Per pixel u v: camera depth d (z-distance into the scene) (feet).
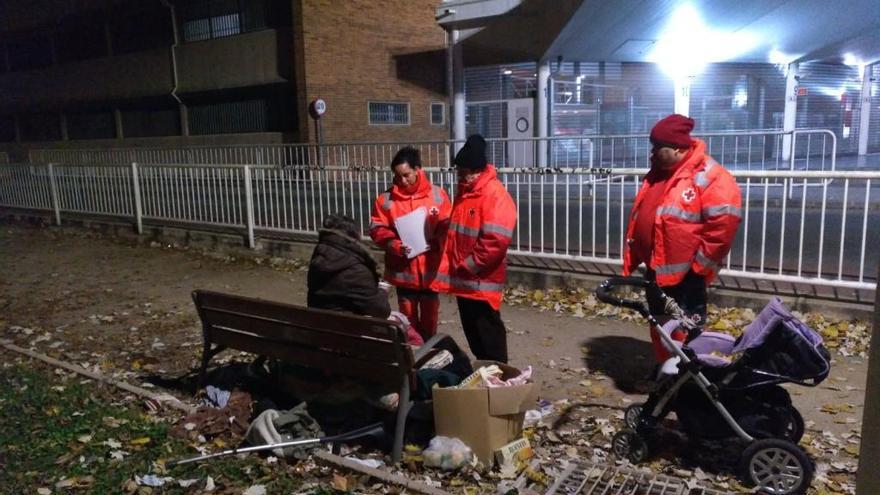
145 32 93.81
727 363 11.76
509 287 25.45
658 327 12.25
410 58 83.56
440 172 27.63
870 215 26.32
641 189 15.70
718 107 71.82
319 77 75.46
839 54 69.26
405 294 17.47
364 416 14.49
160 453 13.65
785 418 11.85
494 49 65.72
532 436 14.19
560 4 52.34
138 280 31.12
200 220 37.17
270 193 33.86
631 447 12.90
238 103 85.15
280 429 13.87
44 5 103.96
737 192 14.14
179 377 18.47
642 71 69.67
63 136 108.58
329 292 14.69
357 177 31.09
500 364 14.16
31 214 48.11
